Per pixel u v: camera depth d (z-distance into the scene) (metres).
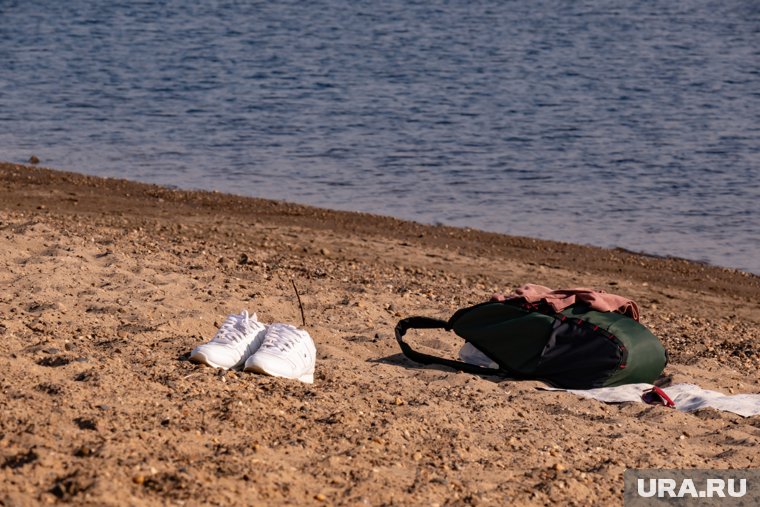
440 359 9.38
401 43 51.84
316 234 18.86
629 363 8.95
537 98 37.91
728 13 64.31
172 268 12.38
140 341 8.52
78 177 23.73
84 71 42.06
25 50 47.75
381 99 37.09
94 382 6.93
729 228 21.88
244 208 21.48
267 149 28.64
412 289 13.65
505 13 64.19
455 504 5.71
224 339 8.06
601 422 8.00
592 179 26.19
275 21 59.84
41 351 7.75
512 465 6.59
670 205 23.77
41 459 5.36
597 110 35.88
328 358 9.08
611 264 18.66
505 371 9.25
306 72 42.75
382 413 7.29
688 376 9.93
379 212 22.28
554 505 5.96
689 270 18.59
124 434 5.96
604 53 49.22
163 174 25.12
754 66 45.81
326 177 25.53
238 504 5.17
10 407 6.19
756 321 15.07
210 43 51.19
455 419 7.50
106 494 4.98
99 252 12.51
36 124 31.27
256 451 6.00
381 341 10.13
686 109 36.34
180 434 6.13
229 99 36.56
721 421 8.40
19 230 13.34
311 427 6.69
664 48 50.91
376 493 5.68
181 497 5.14
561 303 9.32
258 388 7.45
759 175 26.81
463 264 17.39
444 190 24.59
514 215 22.44
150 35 53.88
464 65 45.25
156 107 34.81
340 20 60.50
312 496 5.49
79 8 64.88
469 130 32.03
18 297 9.70
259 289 11.89
